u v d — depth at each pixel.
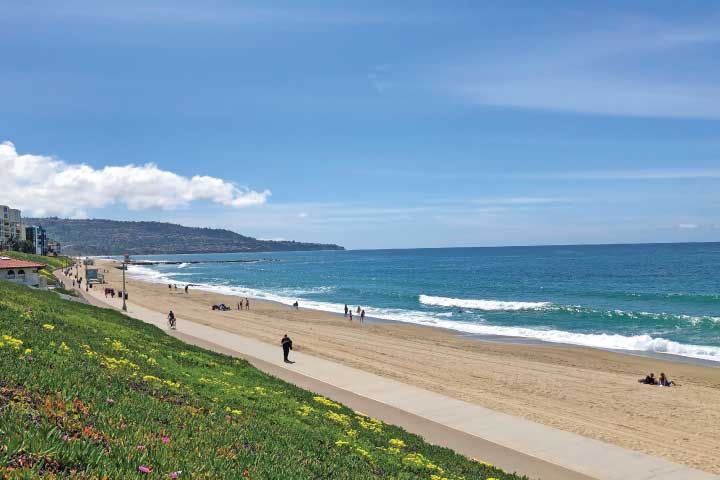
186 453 6.93
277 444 9.47
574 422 21.62
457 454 15.49
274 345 38.16
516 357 37.00
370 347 39.53
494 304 72.12
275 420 12.64
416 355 36.62
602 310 61.97
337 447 11.27
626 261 174.50
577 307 65.56
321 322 56.38
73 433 6.39
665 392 27.22
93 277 103.81
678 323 52.91
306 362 31.64
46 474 4.94
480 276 130.88
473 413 21.94
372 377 28.00
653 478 15.82
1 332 12.96
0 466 4.88
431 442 17.83
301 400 16.98
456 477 11.93
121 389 10.21
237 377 18.48
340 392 24.47
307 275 158.62
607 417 22.67
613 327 52.03
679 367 34.28
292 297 90.38
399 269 175.75
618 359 36.88
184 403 11.09
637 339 43.00
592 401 25.33
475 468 13.89
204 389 14.50
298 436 11.11
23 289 31.56
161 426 8.16
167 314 58.06
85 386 9.10
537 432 19.78
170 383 13.45
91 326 20.61
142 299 77.62
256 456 7.99
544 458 17.09
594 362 35.75
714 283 95.00
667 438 19.97
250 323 52.88
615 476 15.87
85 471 5.28
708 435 20.42
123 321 29.78
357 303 79.62
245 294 96.50
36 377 8.64
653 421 22.20
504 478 13.55
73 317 21.92
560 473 15.85
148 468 5.83
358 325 54.44
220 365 20.27
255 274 170.38
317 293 97.81
